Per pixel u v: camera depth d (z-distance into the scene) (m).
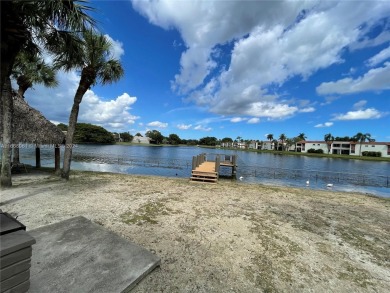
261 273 3.00
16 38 4.31
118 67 8.52
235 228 4.55
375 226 5.12
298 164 33.81
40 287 2.12
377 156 63.94
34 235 3.13
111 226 4.32
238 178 14.26
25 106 9.48
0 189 6.70
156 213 5.24
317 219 5.45
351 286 2.83
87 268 2.48
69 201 5.84
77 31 5.05
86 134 74.06
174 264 3.06
